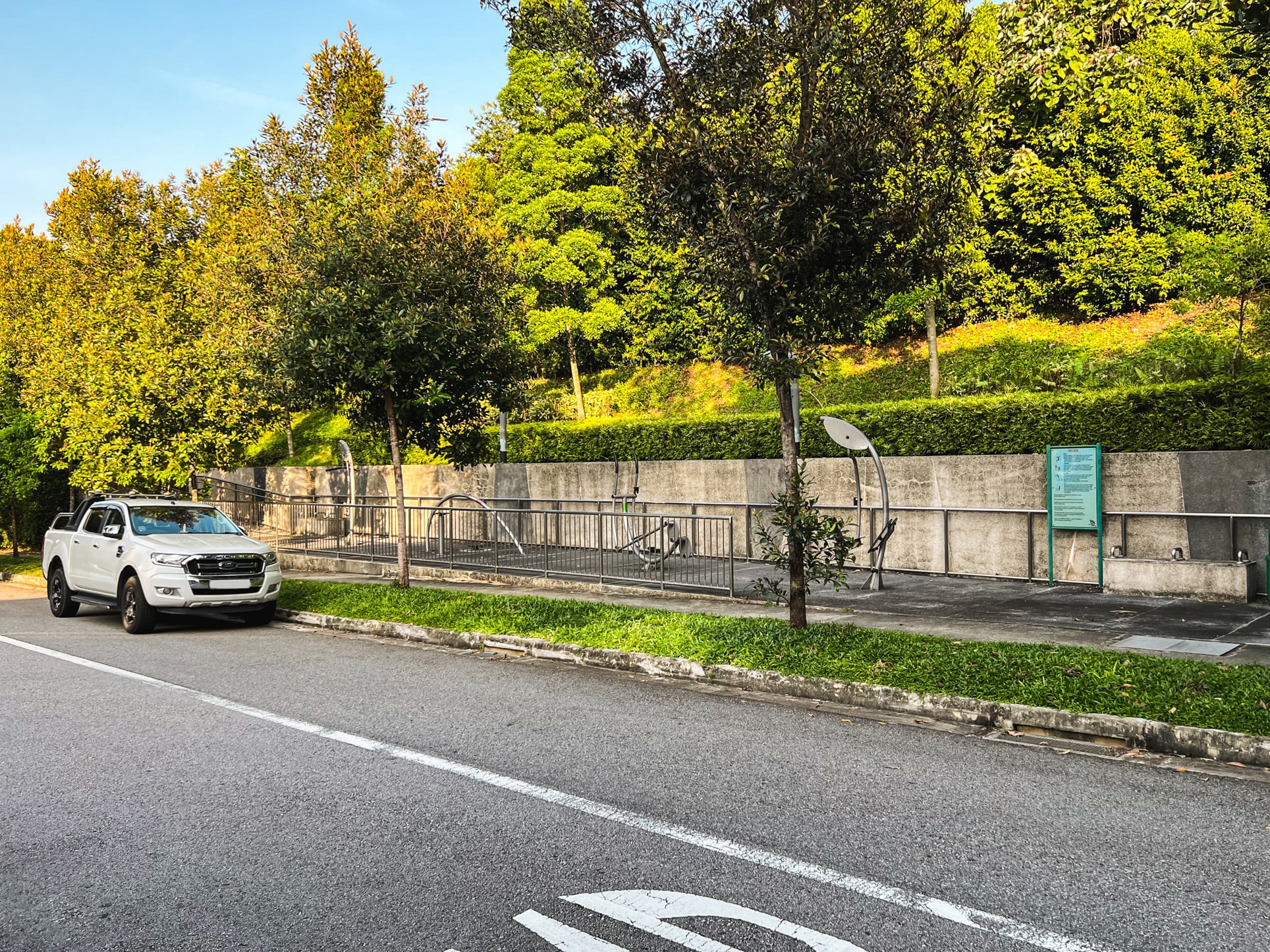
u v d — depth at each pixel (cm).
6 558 2631
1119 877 400
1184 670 691
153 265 2342
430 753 611
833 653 820
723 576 1270
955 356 2014
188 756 612
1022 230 2069
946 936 350
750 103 838
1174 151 1816
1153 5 965
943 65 881
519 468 2158
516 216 2484
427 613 1181
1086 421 1274
